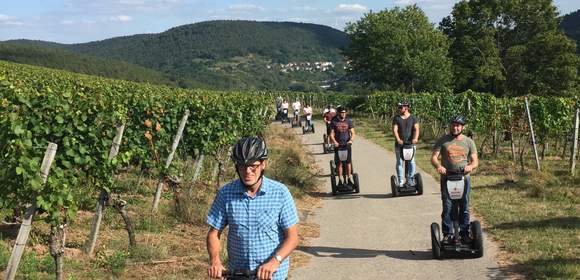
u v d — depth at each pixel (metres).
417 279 6.93
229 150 15.85
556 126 18.47
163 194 11.84
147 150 11.98
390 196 12.70
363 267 7.52
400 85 63.81
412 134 12.42
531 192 11.79
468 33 65.94
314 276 7.21
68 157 7.51
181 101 13.81
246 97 24.48
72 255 7.54
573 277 6.56
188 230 9.35
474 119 20.55
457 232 7.64
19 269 6.83
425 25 63.19
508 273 6.94
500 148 21.98
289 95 75.19
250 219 3.75
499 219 9.74
